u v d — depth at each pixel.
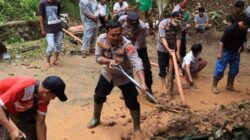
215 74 9.30
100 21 12.97
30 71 10.54
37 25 13.30
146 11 14.70
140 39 8.30
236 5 9.91
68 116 7.94
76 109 8.28
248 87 9.94
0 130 5.01
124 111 8.22
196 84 10.00
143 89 6.52
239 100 8.98
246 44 13.25
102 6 13.02
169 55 9.12
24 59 11.52
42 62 11.37
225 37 8.98
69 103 8.57
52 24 10.63
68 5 15.25
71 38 13.27
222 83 10.12
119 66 6.64
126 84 6.89
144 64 8.50
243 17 8.89
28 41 12.98
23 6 13.80
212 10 16.78
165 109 8.12
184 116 7.79
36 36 13.34
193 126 7.57
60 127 7.45
